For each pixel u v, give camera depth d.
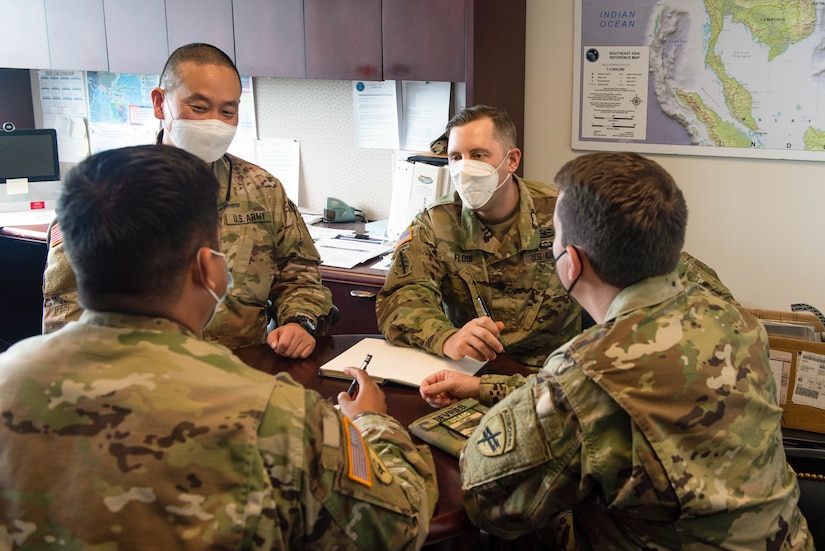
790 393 1.82
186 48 1.84
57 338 0.91
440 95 2.96
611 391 1.04
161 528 0.82
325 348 1.88
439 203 2.04
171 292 0.92
